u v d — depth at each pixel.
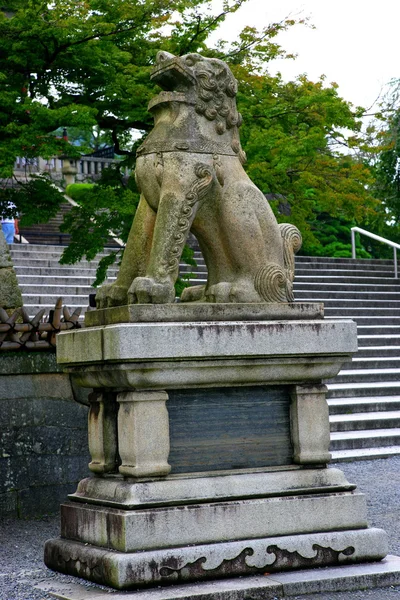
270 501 5.53
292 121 12.38
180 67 5.87
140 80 11.32
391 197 22.89
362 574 5.39
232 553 5.32
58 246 20.22
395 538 6.89
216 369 5.50
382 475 10.30
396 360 15.44
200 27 11.82
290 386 5.86
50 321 8.61
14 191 11.70
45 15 10.77
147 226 5.98
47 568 5.99
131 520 5.18
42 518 8.34
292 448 5.84
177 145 5.81
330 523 5.67
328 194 12.82
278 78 12.45
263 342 5.57
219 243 5.97
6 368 8.39
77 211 11.37
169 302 5.54
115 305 5.95
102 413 5.75
